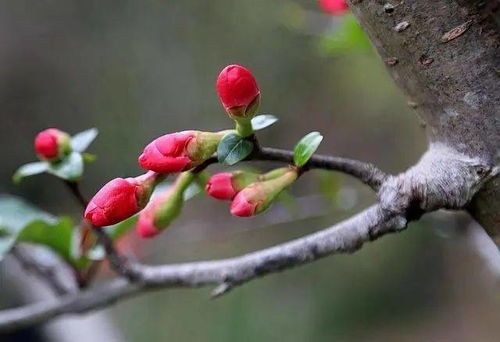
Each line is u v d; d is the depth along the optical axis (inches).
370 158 87.2
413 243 94.7
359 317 91.0
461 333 90.4
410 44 26.1
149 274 31.0
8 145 97.3
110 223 26.8
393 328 92.3
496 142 26.1
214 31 94.1
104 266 36.4
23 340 45.4
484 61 25.9
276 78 91.0
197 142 26.8
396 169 85.1
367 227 27.1
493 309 89.5
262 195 27.2
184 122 94.8
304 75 90.0
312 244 28.1
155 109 95.9
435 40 26.0
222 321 86.2
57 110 97.6
